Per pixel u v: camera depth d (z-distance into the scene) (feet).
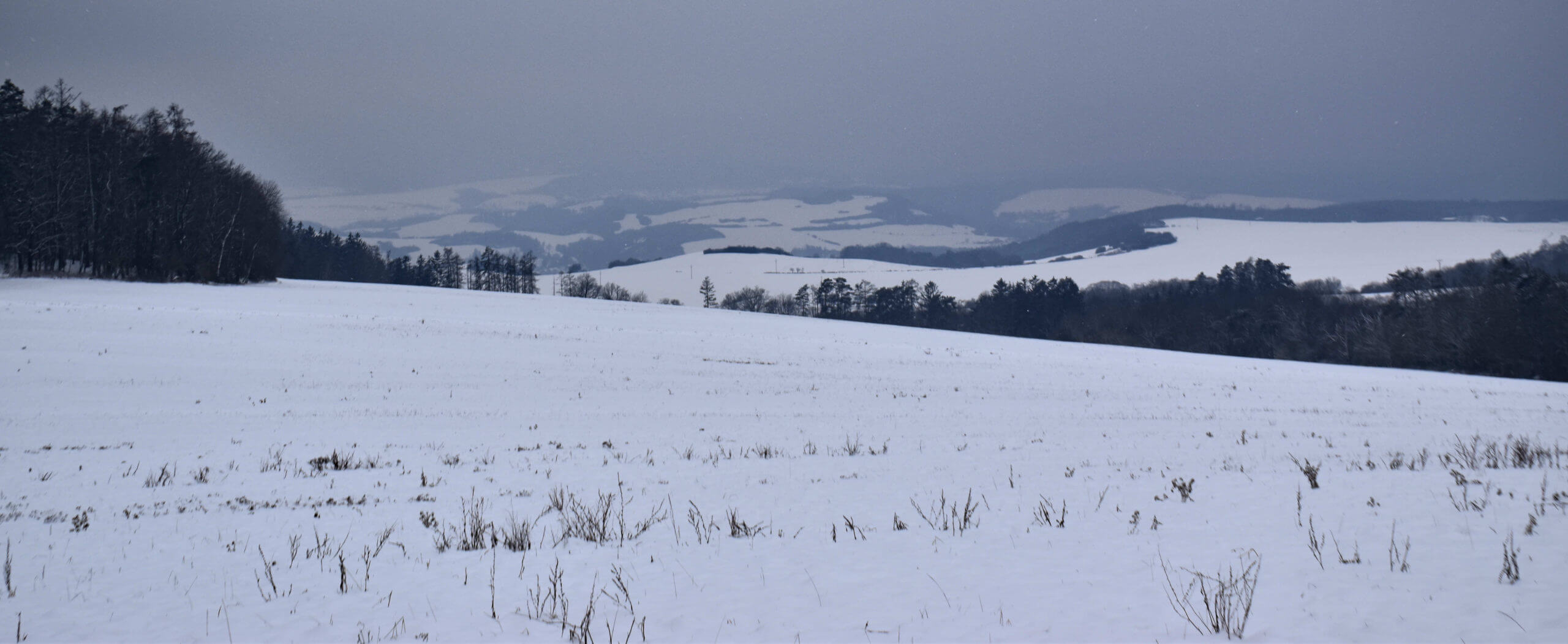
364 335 139.33
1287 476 38.37
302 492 40.16
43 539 29.37
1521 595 19.25
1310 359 277.85
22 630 20.12
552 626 19.77
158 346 114.62
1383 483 34.83
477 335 149.38
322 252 462.19
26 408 73.97
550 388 101.96
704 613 20.34
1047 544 26.03
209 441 61.21
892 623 19.26
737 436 68.23
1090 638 17.89
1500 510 28.14
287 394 89.10
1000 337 235.61
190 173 249.14
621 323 192.34
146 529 31.12
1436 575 20.97
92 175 232.73
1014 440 64.64
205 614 21.11
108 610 21.48
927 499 35.58
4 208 209.05
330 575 24.39
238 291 211.41
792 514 32.65
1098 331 335.26
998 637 18.19
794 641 18.37
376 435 66.13
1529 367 218.59
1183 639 17.65
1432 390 128.77
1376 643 16.99
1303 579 21.21
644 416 81.87
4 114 220.64
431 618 20.52
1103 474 42.16
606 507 32.17
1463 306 238.68
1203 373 148.66
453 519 32.71
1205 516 29.40
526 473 46.32
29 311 135.74
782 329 206.08
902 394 105.50
